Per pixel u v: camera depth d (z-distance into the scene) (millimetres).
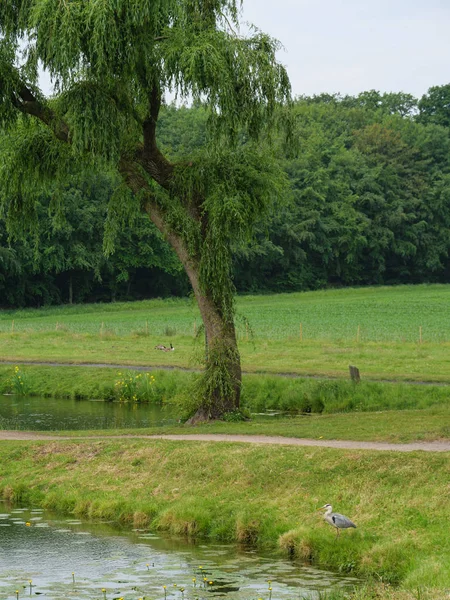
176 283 105812
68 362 42344
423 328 60594
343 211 114812
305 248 116625
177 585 13141
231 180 24656
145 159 25609
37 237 27984
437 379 33438
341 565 13992
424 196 122188
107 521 17812
